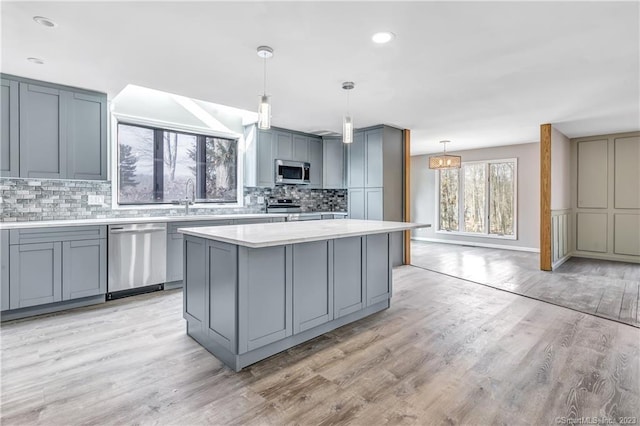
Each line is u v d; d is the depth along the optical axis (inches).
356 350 98.0
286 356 94.2
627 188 232.2
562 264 224.5
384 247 132.1
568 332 110.3
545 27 89.7
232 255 85.7
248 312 86.2
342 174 237.1
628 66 115.8
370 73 122.0
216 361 90.7
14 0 76.9
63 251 126.5
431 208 338.3
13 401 71.8
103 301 138.7
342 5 79.4
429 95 147.9
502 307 136.1
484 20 86.1
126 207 165.3
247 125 213.0
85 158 138.5
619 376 83.0
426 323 119.0
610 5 79.3
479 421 66.7
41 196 139.8
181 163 189.5
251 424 65.8
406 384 80.0
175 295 148.9
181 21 86.7
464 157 314.5
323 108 169.6
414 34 93.5
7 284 115.3
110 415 67.7
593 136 245.0
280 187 233.3
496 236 294.4
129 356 92.8
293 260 97.3
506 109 170.4
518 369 86.7
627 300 144.7
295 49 102.6
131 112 167.3
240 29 90.8
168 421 66.3
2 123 121.2
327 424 65.9
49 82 130.0
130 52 104.5
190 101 189.2
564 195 237.3
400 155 220.1
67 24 88.0
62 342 101.0
